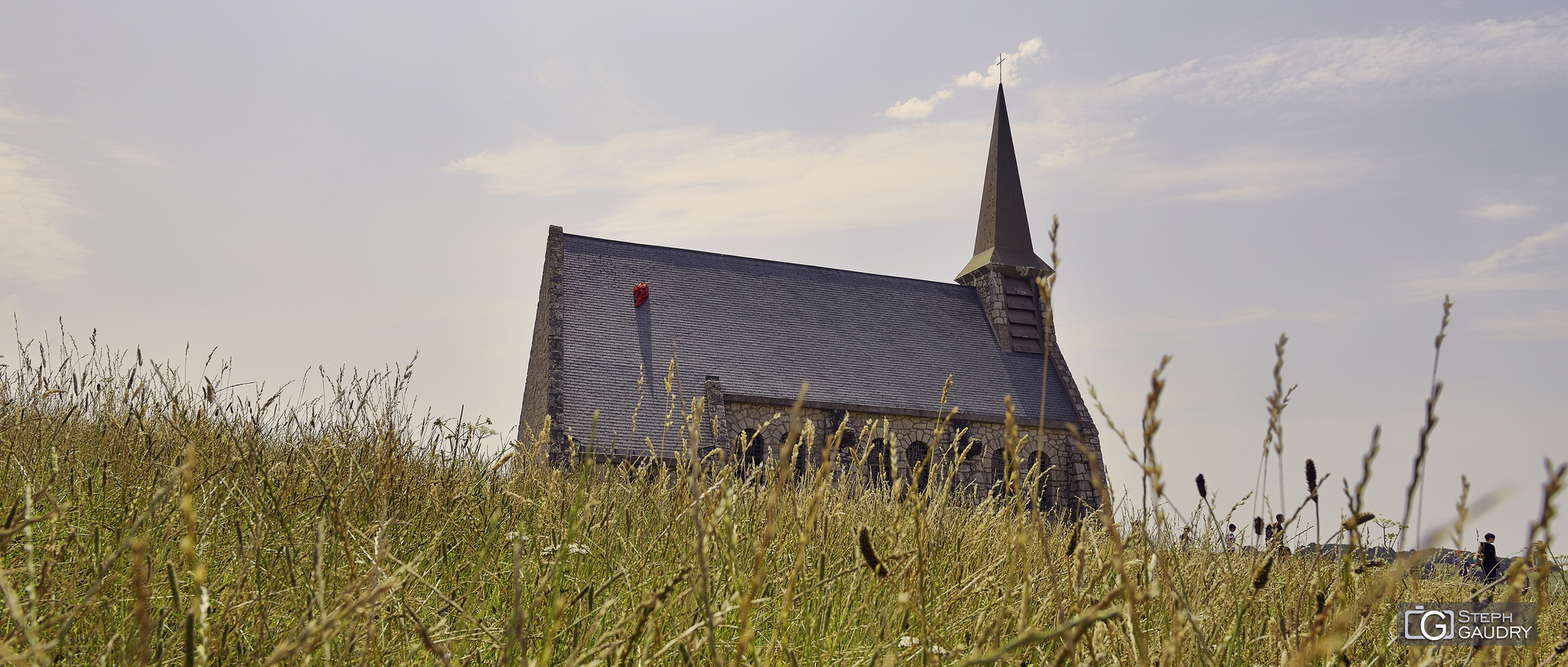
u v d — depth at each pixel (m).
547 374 27.20
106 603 2.25
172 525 2.69
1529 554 1.79
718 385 28.11
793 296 33.84
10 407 4.40
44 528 2.93
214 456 3.53
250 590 2.46
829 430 28.73
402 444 3.79
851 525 3.36
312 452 3.47
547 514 3.30
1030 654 2.55
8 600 1.60
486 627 2.49
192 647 1.55
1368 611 2.26
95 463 3.65
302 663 2.06
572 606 2.59
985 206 39.94
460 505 3.59
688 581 2.42
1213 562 2.96
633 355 28.83
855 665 2.47
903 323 34.75
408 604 2.50
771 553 3.08
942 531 3.32
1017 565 2.81
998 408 31.98
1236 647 2.54
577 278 30.64
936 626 2.58
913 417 30.05
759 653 2.43
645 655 2.07
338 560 2.77
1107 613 1.67
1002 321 35.81
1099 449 32.41
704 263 33.53
